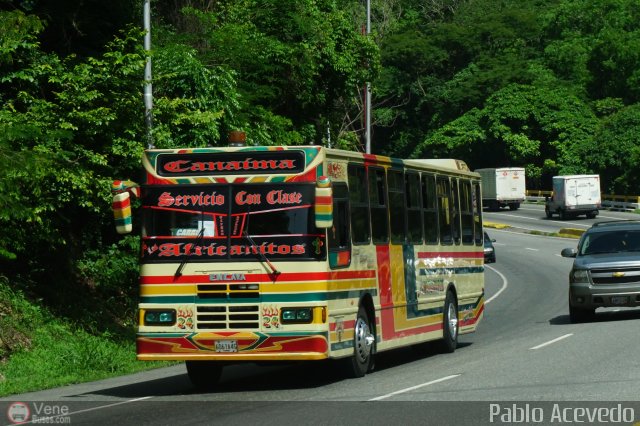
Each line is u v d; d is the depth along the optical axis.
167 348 14.91
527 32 111.62
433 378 15.20
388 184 18.00
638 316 25.88
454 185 22.12
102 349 20.94
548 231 70.38
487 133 101.25
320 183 14.45
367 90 43.50
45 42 25.02
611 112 103.38
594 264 24.61
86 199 21.45
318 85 40.06
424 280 19.61
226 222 14.98
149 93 22.70
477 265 23.64
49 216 22.12
